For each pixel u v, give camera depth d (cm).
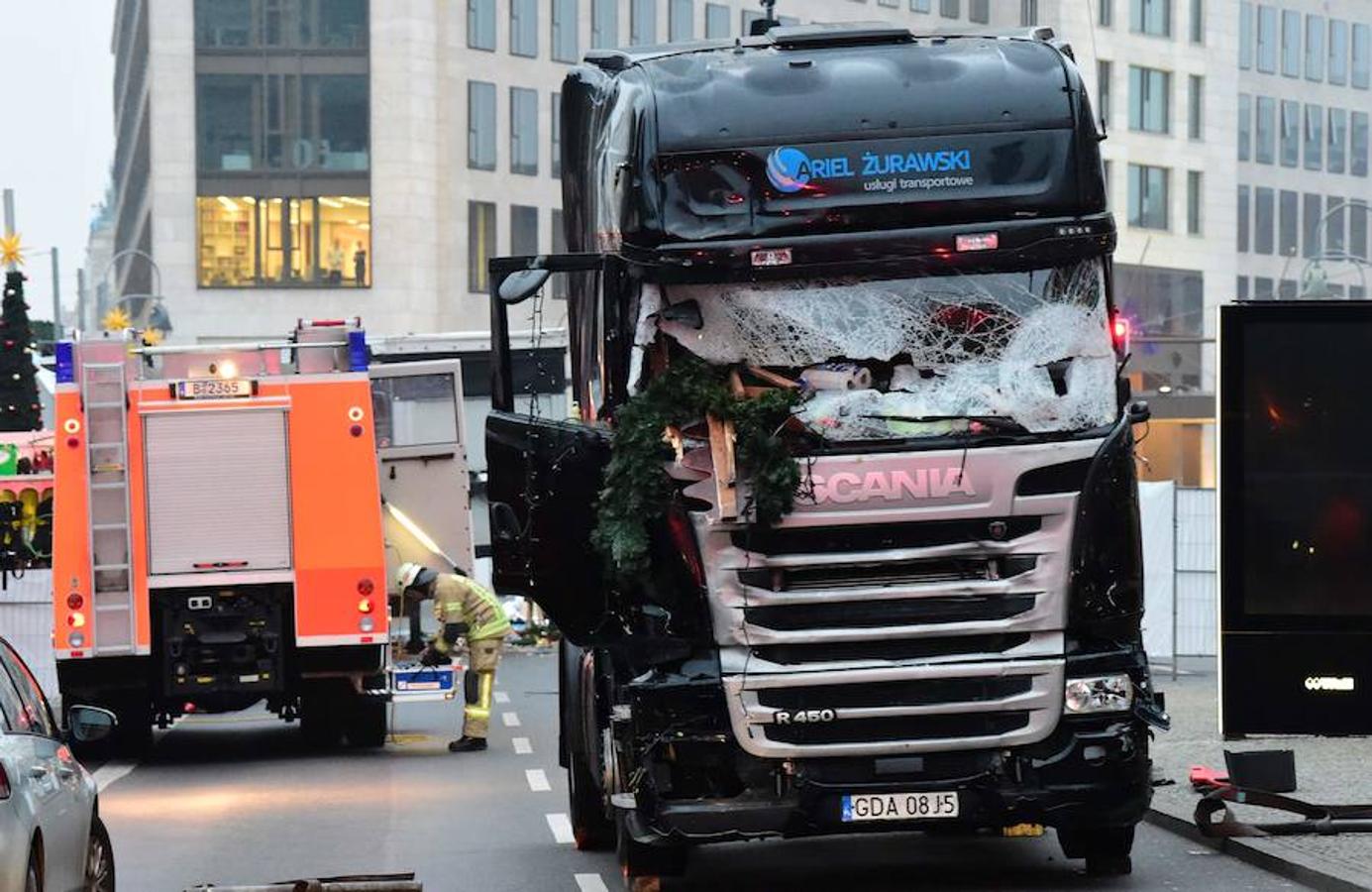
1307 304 1884
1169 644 3331
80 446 2555
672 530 1388
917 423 1395
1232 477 1894
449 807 2105
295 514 2588
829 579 1393
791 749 1385
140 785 2384
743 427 1377
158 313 6550
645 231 1425
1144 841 1736
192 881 1645
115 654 2550
